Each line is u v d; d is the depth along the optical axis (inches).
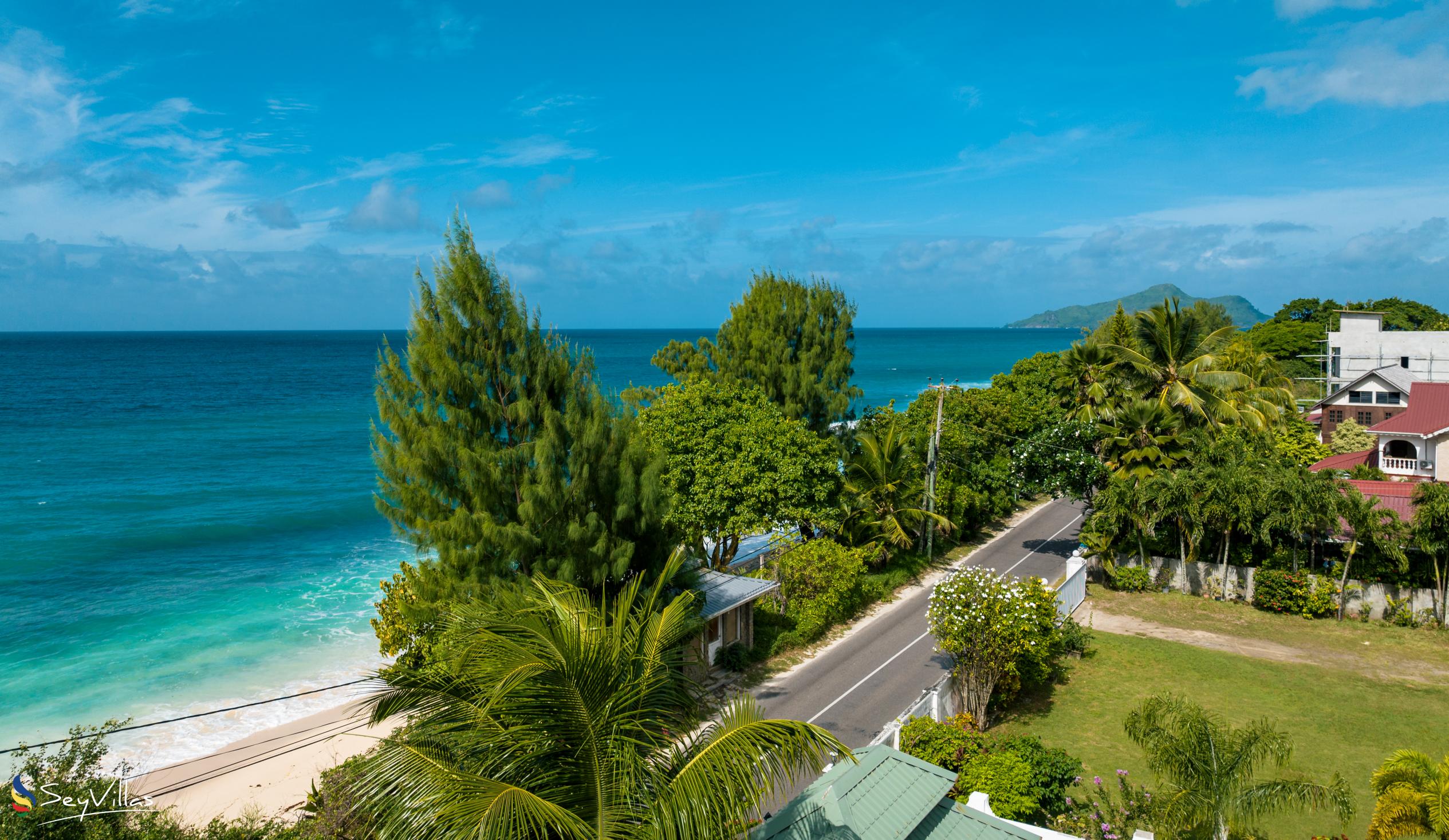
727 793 310.0
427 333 696.4
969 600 772.6
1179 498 1130.0
